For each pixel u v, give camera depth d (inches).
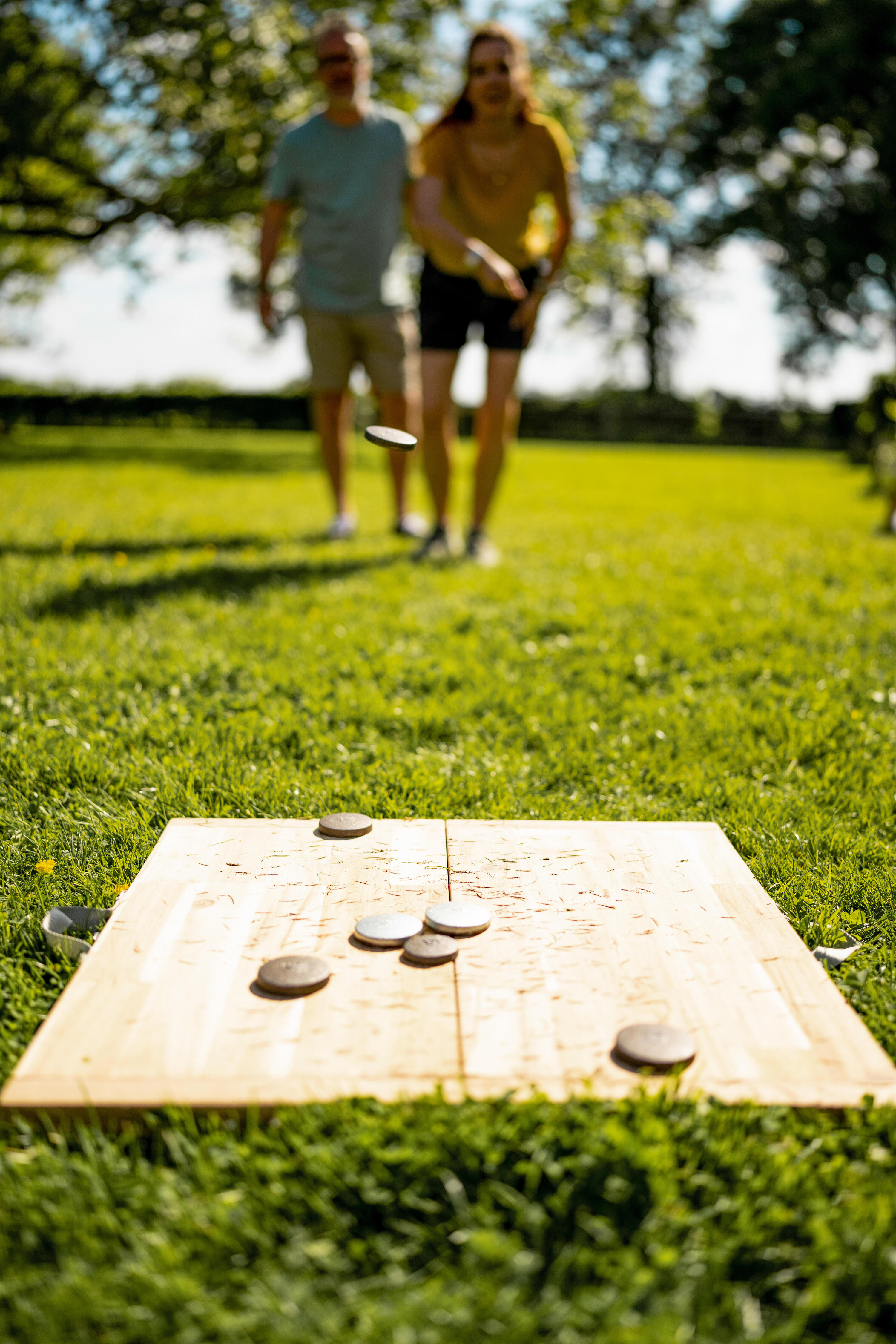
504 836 77.4
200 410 1093.1
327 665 140.0
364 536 262.5
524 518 331.0
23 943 72.7
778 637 164.2
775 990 57.9
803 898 80.4
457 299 207.8
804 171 1094.4
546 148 201.0
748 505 405.1
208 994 56.3
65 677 128.8
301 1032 53.3
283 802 95.7
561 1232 44.9
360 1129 48.3
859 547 265.3
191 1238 44.9
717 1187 46.6
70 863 83.9
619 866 72.6
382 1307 40.8
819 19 1011.3
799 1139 50.4
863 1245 44.2
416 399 243.9
